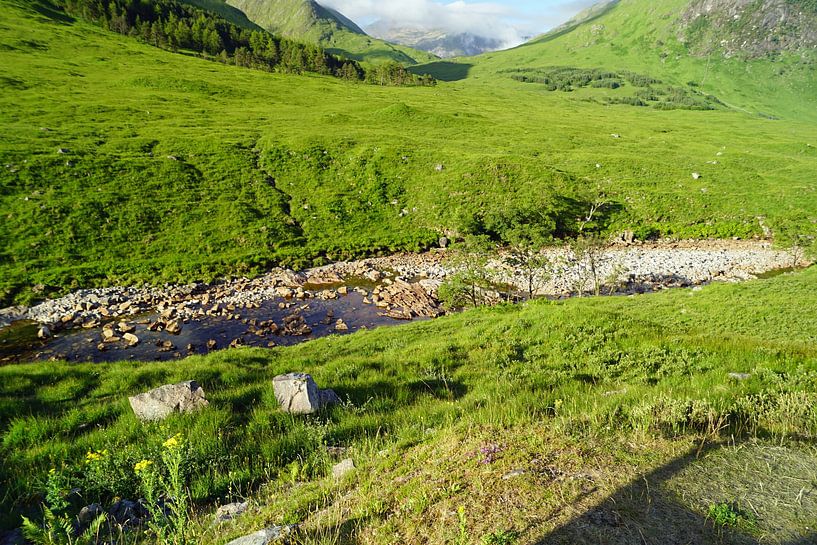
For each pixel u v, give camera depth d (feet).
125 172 164.04
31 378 46.11
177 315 104.68
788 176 244.01
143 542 17.44
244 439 28.94
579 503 16.05
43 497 21.99
